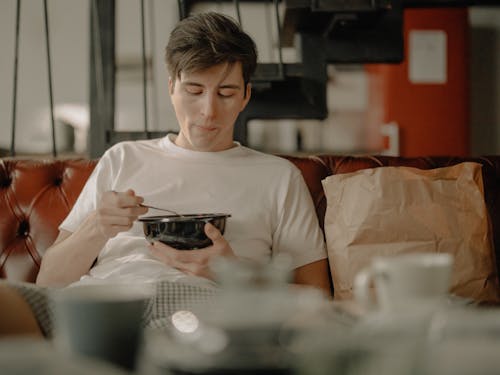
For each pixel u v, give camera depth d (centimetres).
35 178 189
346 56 261
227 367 50
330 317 71
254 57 170
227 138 175
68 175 190
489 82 452
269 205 170
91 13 276
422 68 414
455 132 416
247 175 171
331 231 163
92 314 56
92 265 163
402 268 72
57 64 428
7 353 49
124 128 425
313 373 49
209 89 162
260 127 420
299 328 59
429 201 154
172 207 164
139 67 427
